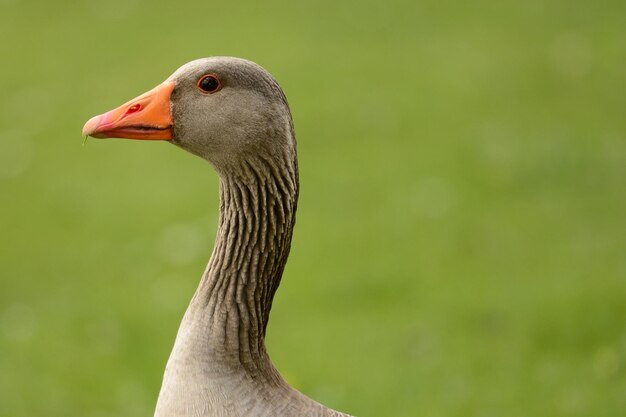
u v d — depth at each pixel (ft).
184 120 22.41
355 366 42.06
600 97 71.26
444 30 86.79
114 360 44.96
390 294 49.01
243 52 83.87
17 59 89.45
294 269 52.06
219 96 22.18
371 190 60.49
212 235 56.85
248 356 21.52
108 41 91.56
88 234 60.08
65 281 54.70
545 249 52.13
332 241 54.75
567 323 43.83
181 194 63.93
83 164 70.28
